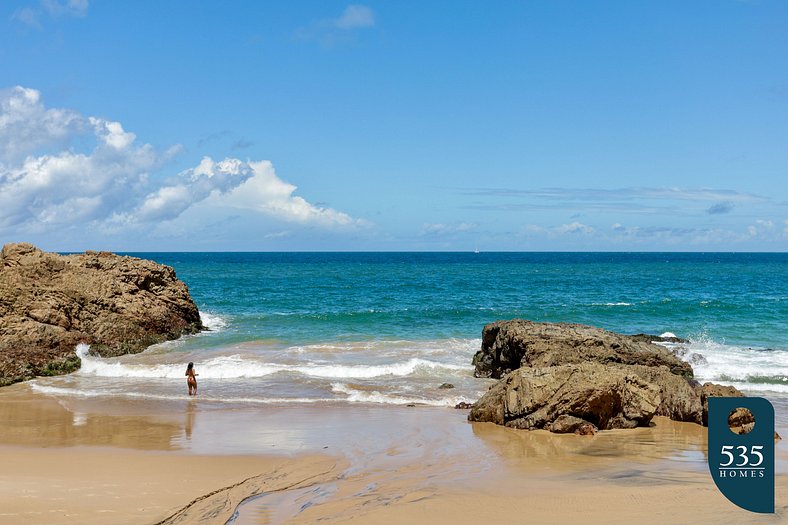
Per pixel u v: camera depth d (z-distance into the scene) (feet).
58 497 36.78
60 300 102.63
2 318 95.40
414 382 81.20
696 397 61.16
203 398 71.82
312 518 33.76
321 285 251.39
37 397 72.79
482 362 88.28
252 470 43.75
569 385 56.85
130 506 35.63
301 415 63.10
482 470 43.75
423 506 34.94
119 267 116.88
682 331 125.39
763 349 104.42
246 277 314.14
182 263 581.12
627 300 188.55
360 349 104.17
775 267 488.02
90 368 89.61
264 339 114.21
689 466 44.50
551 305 170.50
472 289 231.91
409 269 427.74
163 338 112.27
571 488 38.04
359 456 47.96
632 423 58.54
